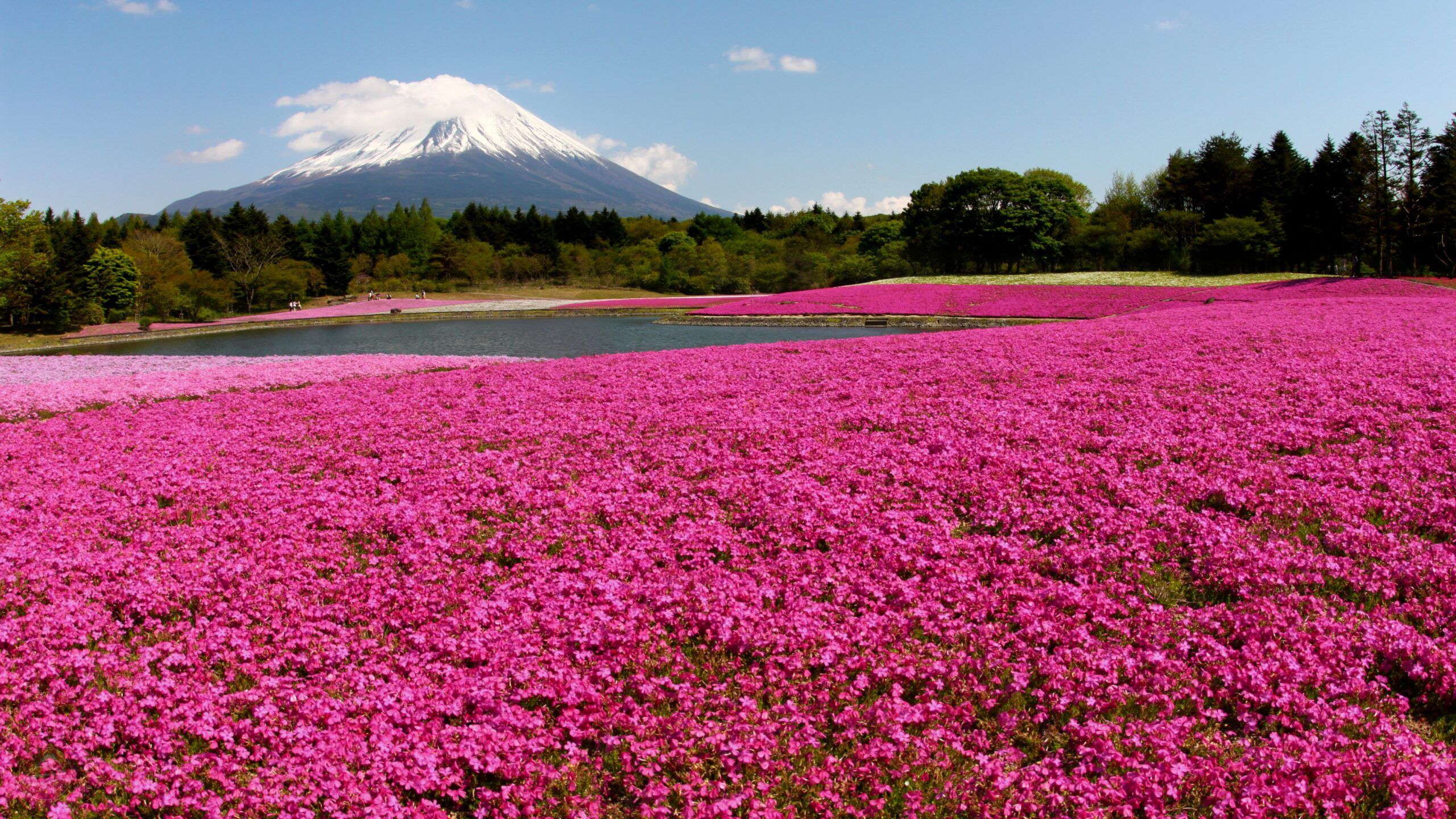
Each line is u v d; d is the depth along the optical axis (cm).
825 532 964
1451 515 916
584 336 4838
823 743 605
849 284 9894
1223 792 512
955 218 9638
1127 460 1191
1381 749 549
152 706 658
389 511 1105
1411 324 2580
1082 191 11275
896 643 718
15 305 6303
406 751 590
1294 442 1235
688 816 516
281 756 604
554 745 603
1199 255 8056
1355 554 847
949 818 521
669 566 891
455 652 732
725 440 1420
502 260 11650
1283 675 637
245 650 745
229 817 536
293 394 2161
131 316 7600
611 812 548
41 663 713
